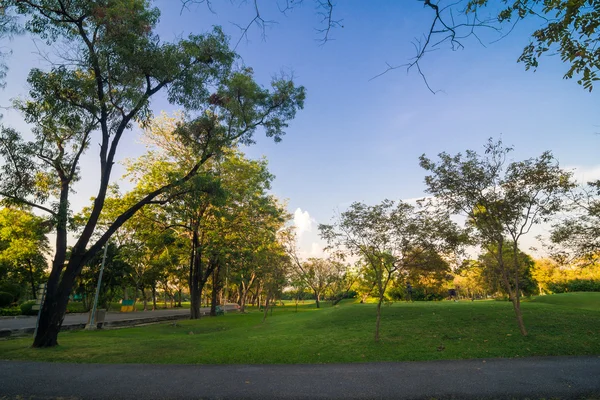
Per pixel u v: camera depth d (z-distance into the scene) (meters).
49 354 12.02
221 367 10.38
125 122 14.59
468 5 5.01
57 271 14.02
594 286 40.81
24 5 11.68
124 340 15.43
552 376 9.02
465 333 14.72
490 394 7.70
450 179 14.84
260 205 32.41
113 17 12.62
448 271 14.64
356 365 10.58
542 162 13.79
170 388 8.10
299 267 47.12
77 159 15.74
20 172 13.52
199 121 15.96
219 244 32.38
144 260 49.38
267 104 17.08
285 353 12.12
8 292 43.50
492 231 14.89
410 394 7.70
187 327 24.64
